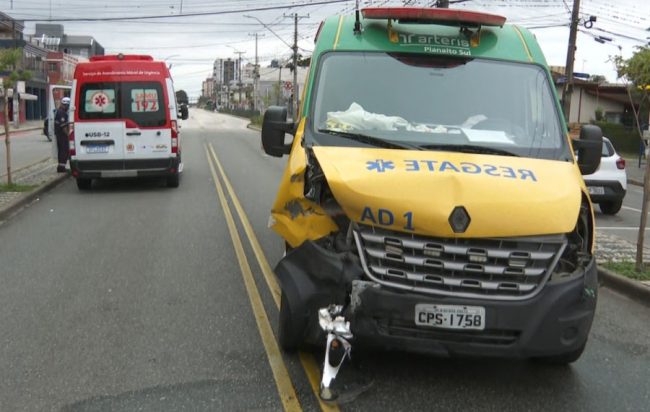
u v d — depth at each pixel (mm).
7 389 4293
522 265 3848
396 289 3891
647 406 4234
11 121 52469
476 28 5559
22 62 53094
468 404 4176
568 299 3910
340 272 4016
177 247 8422
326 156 4422
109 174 13500
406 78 5211
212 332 5348
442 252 3836
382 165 4227
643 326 5914
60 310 5891
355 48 5402
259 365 4684
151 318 5688
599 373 4754
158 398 4172
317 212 4312
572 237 4137
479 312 3832
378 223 3902
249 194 13328
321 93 5145
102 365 4680
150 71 13484
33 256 7918
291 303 4340
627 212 13867
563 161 4652
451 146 4691
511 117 5023
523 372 4695
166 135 13617
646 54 13203
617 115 38875
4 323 5531
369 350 4883
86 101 13320
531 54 5512
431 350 3922
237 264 7578
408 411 4055
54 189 14055
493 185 3963
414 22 5586
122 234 9234
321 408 4059
